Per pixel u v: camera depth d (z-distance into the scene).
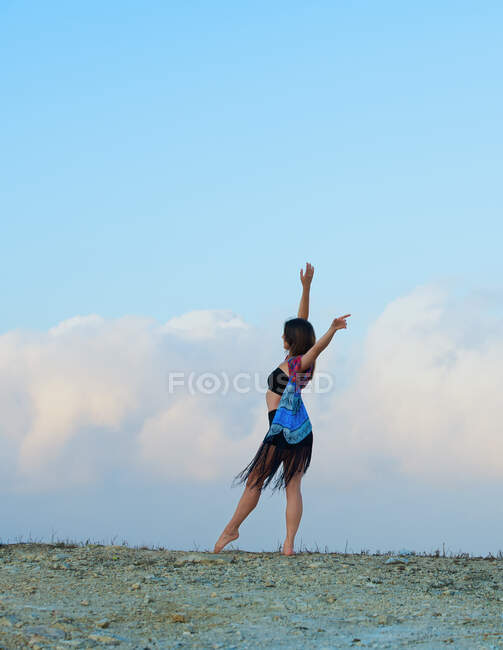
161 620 4.84
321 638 4.46
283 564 6.92
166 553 7.73
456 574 6.63
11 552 7.64
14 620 4.62
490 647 4.25
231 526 7.70
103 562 6.88
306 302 8.34
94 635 4.36
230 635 4.51
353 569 6.69
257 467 7.62
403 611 5.17
